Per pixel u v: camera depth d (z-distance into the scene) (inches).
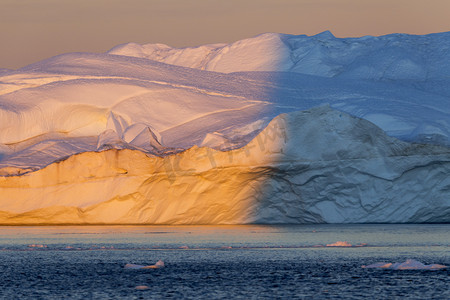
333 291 4320.9
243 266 5319.9
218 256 5846.5
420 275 4854.8
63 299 4119.1
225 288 4434.1
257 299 4097.0
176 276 4884.4
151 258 5762.8
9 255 5959.6
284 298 4124.0
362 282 4616.1
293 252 6087.6
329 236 7293.3
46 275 4953.3
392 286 4463.6
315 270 5108.3
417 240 6889.8
